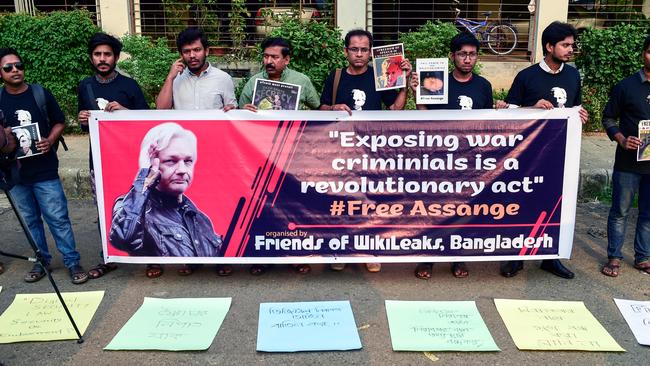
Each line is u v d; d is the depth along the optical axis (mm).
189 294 4023
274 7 8938
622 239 4293
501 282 4184
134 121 4004
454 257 4148
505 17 10703
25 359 3238
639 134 3930
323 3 9094
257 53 8617
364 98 4273
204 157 4039
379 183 4059
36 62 8047
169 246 4148
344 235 4125
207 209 4105
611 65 8156
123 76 4227
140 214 4129
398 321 3598
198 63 4090
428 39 8008
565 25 3914
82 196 6414
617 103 4113
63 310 3773
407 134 3994
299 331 3496
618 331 3508
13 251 4957
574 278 4246
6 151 3188
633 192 4168
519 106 4164
